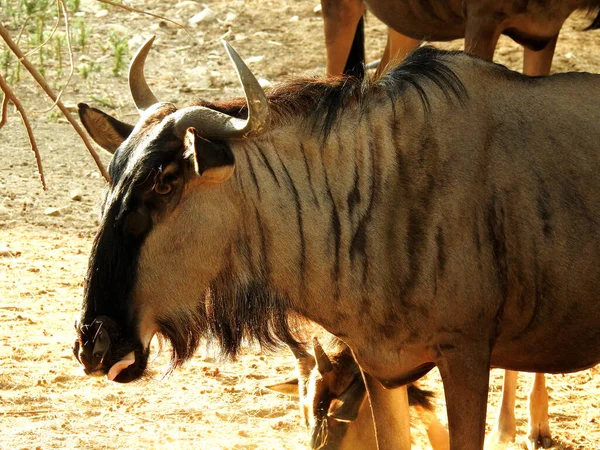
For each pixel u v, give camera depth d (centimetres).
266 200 1123
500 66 1211
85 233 2556
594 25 1922
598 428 1596
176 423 1585
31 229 2567
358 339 1173
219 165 1049
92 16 4081
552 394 1723
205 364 1822
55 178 2933
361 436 1380
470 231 1127
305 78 1188
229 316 1145
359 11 2348
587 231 1149
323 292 1147
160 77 3653
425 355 1164
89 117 1184
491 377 1795
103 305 1091
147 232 1086
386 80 1177
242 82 1066
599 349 1204
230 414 1622
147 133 1104
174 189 1084
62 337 1933
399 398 1264
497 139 1163
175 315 1126
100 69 3672
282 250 1134
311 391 1373
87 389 1709
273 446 1506
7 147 3145
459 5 1950
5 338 1917
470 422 1146
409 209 1130
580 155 1170
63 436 1517
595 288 1157
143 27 4016
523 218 1143
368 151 1145
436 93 1164
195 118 1092
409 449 1274
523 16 1820
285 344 1330
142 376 1138
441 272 1122
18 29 3834
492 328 1149
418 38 2134
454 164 1138
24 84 3562
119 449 1481
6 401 1647
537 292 1155
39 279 2234
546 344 1196
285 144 1140
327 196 1138
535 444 1545
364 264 1133
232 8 4181
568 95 1203
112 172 1111
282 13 4144
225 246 1120
